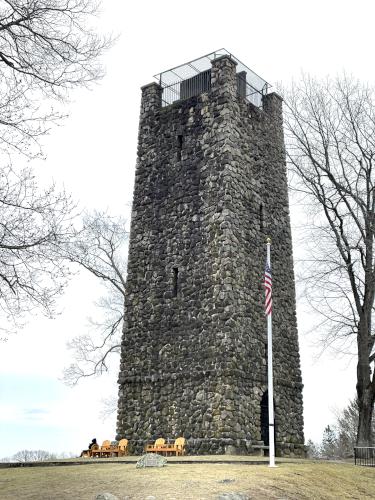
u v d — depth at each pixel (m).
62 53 12.42
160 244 23.97
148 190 25.16
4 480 12.95
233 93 24.16
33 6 11.98
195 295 22.12
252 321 22.02
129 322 23.97
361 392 24.78
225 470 13.39
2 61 12.23
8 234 12.02
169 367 22.09
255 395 21.19
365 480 15.73
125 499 10.30
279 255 24.83
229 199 22.31
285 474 13.60
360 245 25.72
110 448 21.53
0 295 12.21
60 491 11.13
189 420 20.83
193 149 24.11
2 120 11.91
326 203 26.89
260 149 25.16
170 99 26.34
